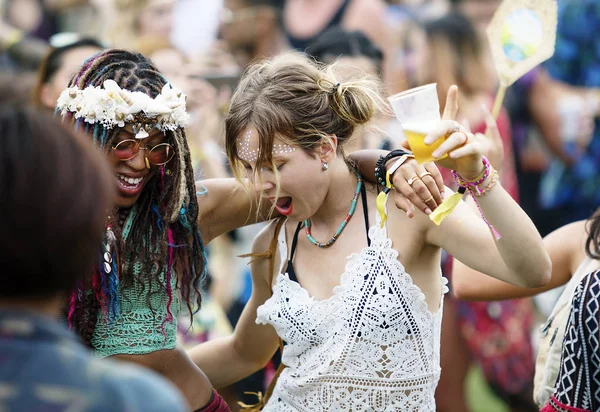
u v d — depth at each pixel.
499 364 13.01
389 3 16.64
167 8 14.53
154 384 3.94
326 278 7.08
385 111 7.28
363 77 7.45
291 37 16.06
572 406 6.45
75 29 18.33
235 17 16.08
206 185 7.54
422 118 6.00
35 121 3.96
